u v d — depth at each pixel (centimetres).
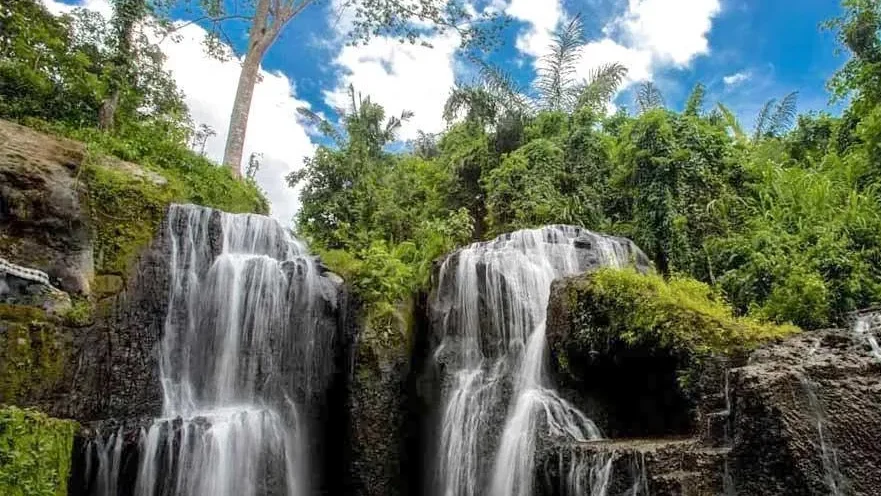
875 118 984
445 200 1414
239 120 1521
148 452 661
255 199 1393
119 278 789
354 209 1317
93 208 801
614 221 1145
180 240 870
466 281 884
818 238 786
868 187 920
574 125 1299
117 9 1229
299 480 816
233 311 862
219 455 712
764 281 780
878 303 698
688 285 724
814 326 688
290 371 866
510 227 1170
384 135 1573
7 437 454
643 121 1089
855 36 1091
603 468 517
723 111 1376
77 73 1108
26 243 713
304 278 919
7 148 731
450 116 1580
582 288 708
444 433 786
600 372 692
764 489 430
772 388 439
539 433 661
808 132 1465
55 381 681
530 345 800
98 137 1036
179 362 808
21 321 664
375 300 879
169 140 1272
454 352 840
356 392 805
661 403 643
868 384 446
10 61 1029
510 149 1402
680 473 464
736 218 977
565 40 1566
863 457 419
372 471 771
